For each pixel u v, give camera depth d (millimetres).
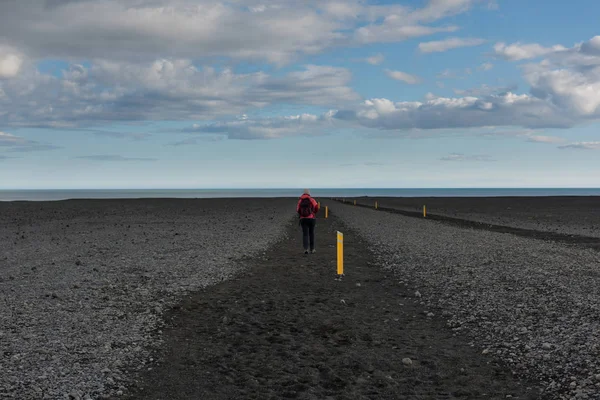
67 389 7055
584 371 7594
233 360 8516
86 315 11148
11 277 16156
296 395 7105
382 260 20219
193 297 13336
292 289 14531
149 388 7309
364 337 9867
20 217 52438
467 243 25422
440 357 8680
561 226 41062
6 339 9203
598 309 11031
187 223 43125
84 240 28859
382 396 7086
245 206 81938
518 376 7746
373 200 124812
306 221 22156
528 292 13117
